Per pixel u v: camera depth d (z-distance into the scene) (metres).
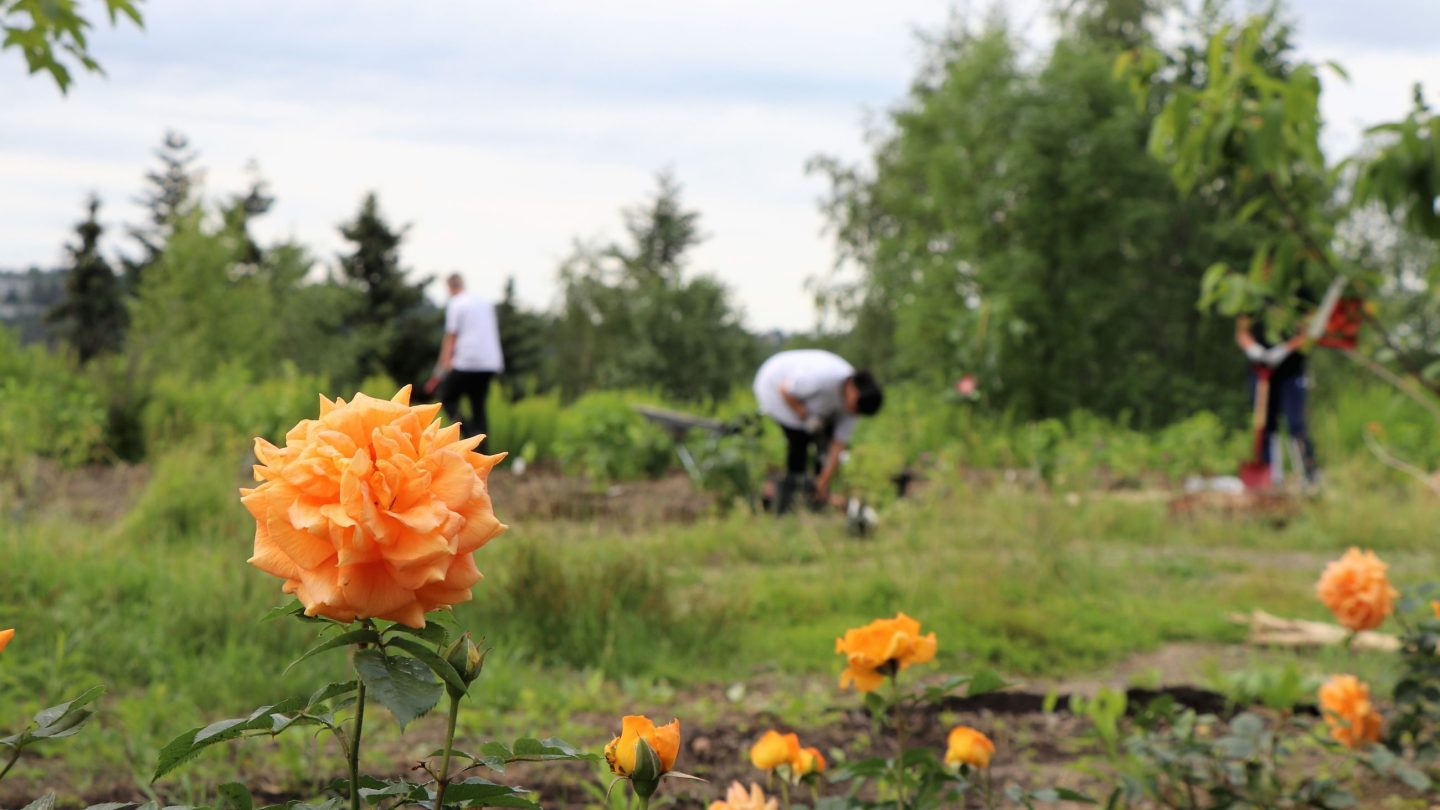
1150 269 27.08
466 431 13.28
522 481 12.88
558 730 4.09
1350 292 4.15
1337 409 15.39
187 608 5.12
